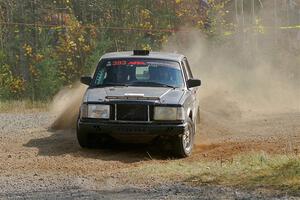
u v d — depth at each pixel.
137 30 66.94
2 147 22.94
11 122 32.47
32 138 25.36
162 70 23.25
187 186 15.72
